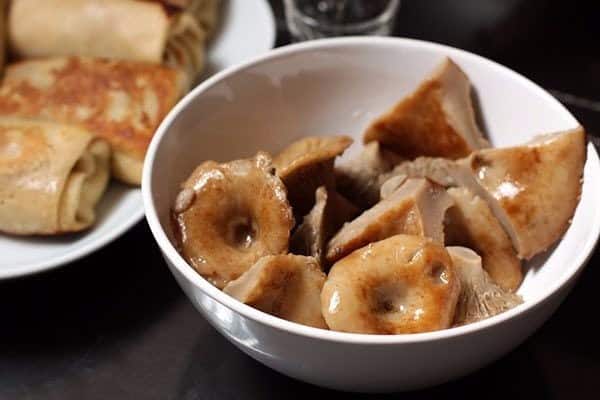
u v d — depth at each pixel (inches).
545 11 27.4
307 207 19.3
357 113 21.0
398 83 20.6
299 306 17.1
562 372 19.2
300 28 27.0
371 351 16.0
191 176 18.5
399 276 16.8
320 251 18.2
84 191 22.3
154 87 23.9
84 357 19.6
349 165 20.1
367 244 17.8
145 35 25.1
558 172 18.4
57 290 20.7
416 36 26.7
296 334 16.0
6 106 23.6
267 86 20.3
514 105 19.8
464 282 17.5
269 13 26.6
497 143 20.2
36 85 24.1
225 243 18.1
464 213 18.6
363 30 26.7
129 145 22.8
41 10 25.7
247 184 18.0
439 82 19.6
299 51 20.2
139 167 22.8
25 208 21.6
